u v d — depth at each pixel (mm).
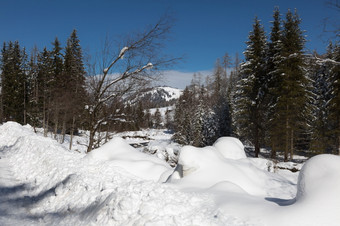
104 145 8281
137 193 4293
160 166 7059
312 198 3156
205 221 3316
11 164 11031
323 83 22766
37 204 6352
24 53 38594
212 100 36562
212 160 5512
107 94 9711
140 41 8586
